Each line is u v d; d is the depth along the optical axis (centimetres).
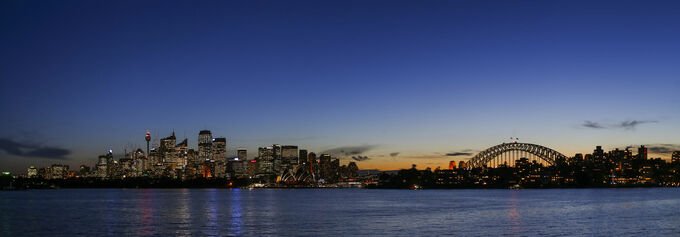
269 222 12288
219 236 9562
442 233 9906
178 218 13500
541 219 12794
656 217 13262
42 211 16612
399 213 15388
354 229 10650
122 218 13500
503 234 9688
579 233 9794
